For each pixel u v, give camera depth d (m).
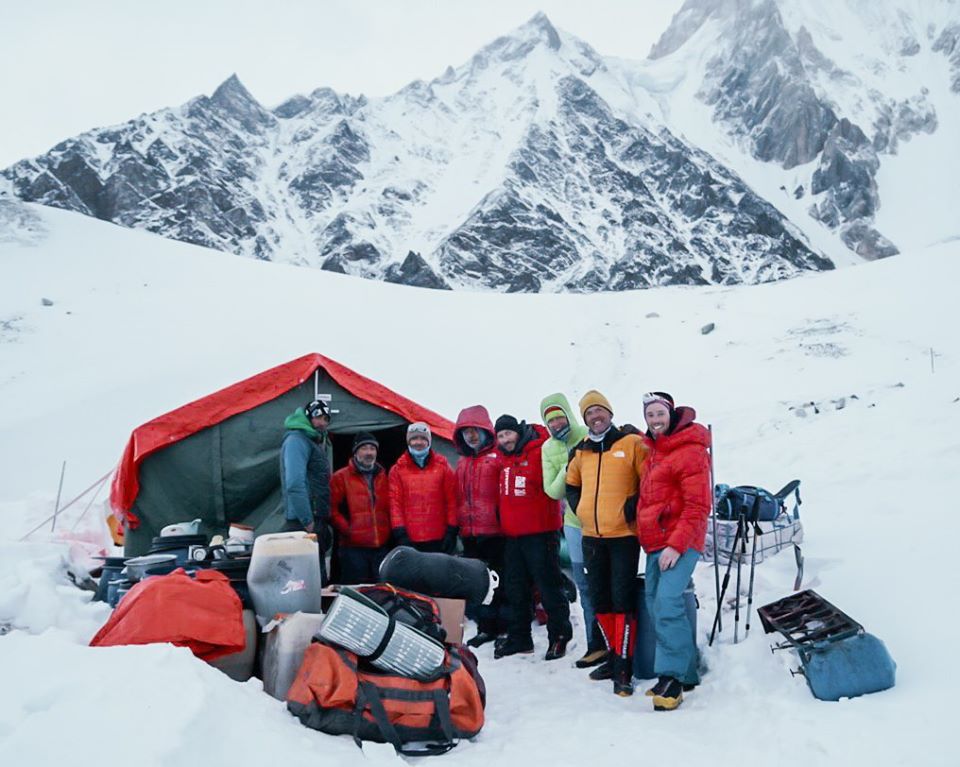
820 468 11.16
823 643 4.00
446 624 4.68
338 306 34.78
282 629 4.29
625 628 4.90
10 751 2.69
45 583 5.54
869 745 3.30
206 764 2.91
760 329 28.06
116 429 20.48
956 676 3.84
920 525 6.65
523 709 4.61
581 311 35.44
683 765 3.55
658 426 4.71
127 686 3.22
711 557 6.21
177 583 4.43
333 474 7.00
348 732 3.75
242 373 25.45
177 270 41.28
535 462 5.81
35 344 27.80
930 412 12.63
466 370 27.77
